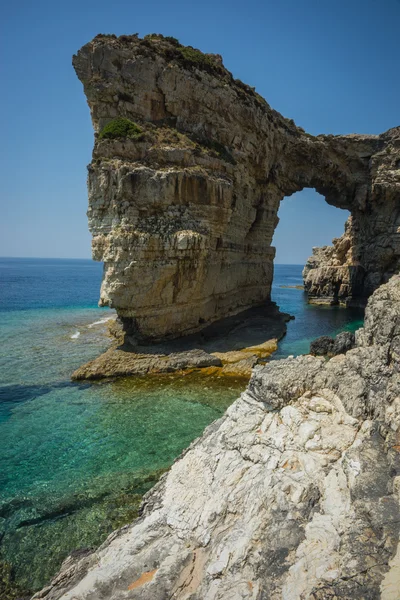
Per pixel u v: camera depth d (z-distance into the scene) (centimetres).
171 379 2311
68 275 14788
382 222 5397
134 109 3045
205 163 3141
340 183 5353
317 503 776
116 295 2642
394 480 728
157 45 3225
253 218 4325
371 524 663
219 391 2127
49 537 1058
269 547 705
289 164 4834
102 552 882
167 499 985
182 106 3262
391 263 5434
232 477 936
